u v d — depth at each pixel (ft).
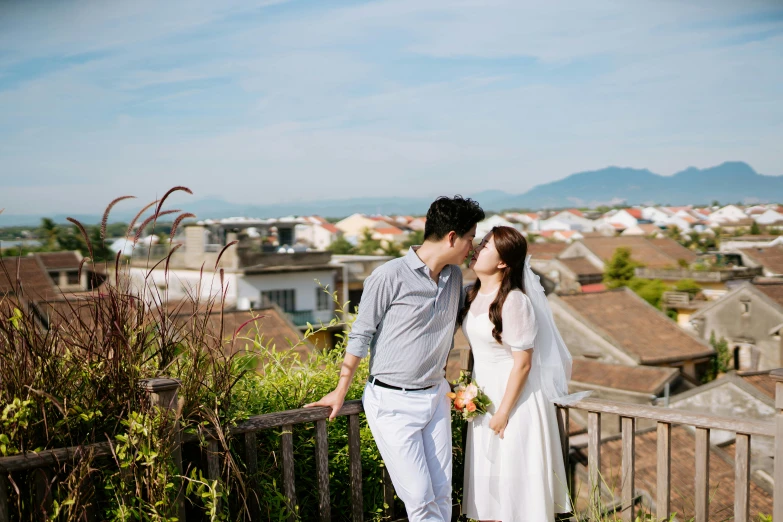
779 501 8.38
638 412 9.62
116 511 7.68
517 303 9.65
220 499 8.52
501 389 10.14
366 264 136.67
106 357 7.91
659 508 9.58
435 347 9.34
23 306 7.61
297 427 10.09
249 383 9.82
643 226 479.82
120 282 8.07
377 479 10.54
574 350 101.65
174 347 8.41
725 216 523.70
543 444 10.09
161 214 8.02
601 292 110.01
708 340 116.26
